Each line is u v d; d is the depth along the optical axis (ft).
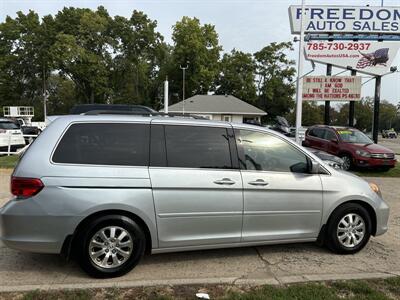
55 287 12.90
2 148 53.62
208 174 14.85
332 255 16.72
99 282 13.57
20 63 213.25
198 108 156.15
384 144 154.10
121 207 13.76
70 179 13.50
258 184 15.39
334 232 16.57
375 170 46.70
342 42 67.46
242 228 15.38
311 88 64.95
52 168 13.51
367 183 17.51
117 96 213.46
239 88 204.44
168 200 14.32
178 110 155.63
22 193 13.39
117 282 13.55
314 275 14.25
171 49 231.50
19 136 56.90
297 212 16.02
